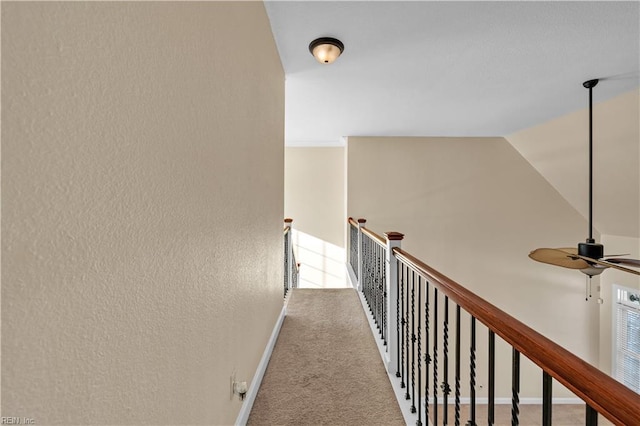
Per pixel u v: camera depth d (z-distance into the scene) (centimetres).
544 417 65
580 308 500
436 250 507
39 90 42
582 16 189
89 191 51
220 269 114
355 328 272
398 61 249
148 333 68
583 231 502
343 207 584
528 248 505
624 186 379
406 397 175
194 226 91
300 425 156
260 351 188
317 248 585
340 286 582
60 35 45
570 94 313
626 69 259
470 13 187
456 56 240
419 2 178
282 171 271
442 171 507
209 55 101
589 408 56
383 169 507
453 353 472
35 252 42
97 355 53
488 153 505
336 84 295
